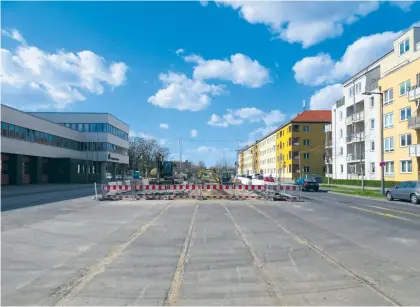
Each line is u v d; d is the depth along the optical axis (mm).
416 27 39188
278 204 21688
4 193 31750
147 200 24422
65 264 7012
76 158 62062
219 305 4863
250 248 8562
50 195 29391
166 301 5012
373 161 46438
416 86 35562
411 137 37031
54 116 70250
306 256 7758
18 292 5383
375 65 48562
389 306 4863
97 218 14375
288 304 4906
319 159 84375
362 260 7422
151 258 7512
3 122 41531
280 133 95750
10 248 8516
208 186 25344
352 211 17812
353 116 52000
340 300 5070
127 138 89125
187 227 11961
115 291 5426
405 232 11141
